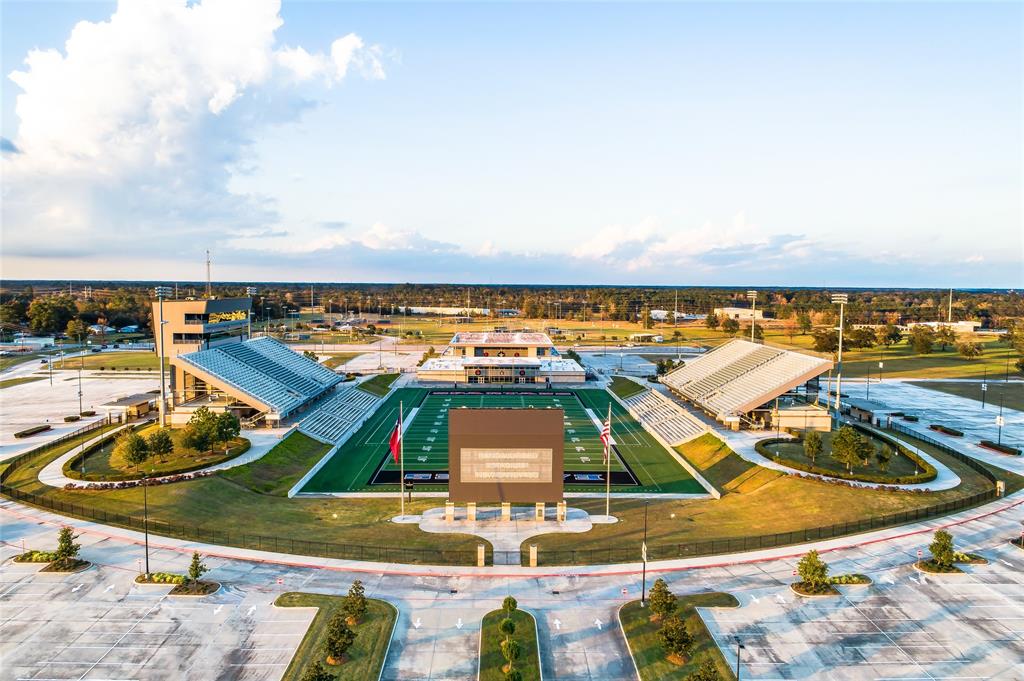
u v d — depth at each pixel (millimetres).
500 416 56188
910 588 43875
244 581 44250
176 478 62750
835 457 67625
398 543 51531
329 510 60438
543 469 56719
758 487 65438
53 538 50562
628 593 43375
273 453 74562
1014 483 65625
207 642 36844
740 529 55000
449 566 47281
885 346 188250
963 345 166125
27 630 37906
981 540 51781
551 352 155875
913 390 124938
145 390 120312
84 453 70188
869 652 36531
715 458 76562
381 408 112688
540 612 40812
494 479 56688
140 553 48156
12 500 58531
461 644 37156
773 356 101625
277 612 40188
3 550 48344
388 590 43438
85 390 120062
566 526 56250
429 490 68250
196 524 54188
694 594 42938
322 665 34625
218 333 100438
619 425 101000
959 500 59562
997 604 41812
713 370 112562
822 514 57094
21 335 195750
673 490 68688
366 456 81625
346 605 38750
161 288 80812
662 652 36438
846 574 45688
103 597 41719
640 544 51656
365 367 157375
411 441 89375
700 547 50719
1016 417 99500
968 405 109625
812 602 41969
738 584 44500
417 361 169250
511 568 47094
